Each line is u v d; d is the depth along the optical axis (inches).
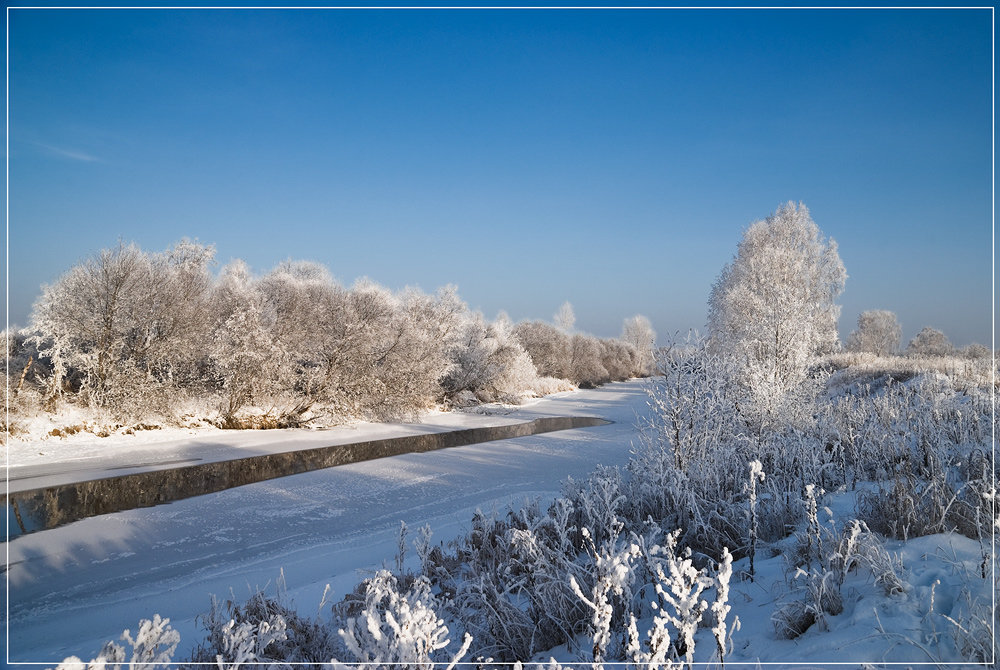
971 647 110.1
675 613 159.2
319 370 892.6
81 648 211.0
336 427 868.6
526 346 2164.1
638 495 266.1
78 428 642.2
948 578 144.0
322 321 928.3
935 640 117.3
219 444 684.7
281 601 228.8
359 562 305.1
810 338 547.5
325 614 211.6
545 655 156.3
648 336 3624.5
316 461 614.5
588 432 861.2
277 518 404.2
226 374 797.9
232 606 186.4
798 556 182.5
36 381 708.0
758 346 552.4
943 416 309.6
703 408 307.6
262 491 478.3
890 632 122.6
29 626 239.8
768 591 168.9
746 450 334.6
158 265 777.6
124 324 719.7
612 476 271.6
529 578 193.3
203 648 162.6
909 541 179.2
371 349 949.8
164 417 727.1
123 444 644.7
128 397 694.5
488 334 1519.4
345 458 634.8
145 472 536.1
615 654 144.0
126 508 423.8
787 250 988.6
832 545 173.2
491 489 482.3
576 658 147.7
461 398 1259.8
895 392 380.8
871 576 157.1
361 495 466.3
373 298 1005.2
